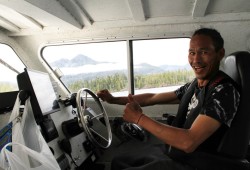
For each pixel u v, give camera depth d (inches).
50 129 61.8
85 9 82.4
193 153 45.4
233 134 43.2
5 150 38.3
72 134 70.9
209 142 45.2
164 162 47.2
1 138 46.3
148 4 78.3
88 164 80.7
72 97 80.1
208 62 45.9
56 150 63.2
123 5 79.4
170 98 67.0
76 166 70.1
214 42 45.5
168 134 42.7
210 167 44.0
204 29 47.3
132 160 55.0
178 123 54.2
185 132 41.9
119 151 92.5
